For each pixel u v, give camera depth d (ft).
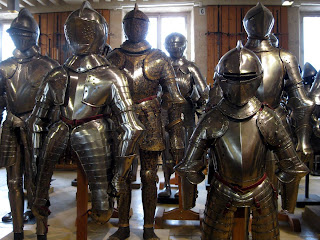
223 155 6.39
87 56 6.88
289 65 8.84
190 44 27.73
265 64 8.73
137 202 14.24
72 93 6.70
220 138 6.39
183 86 12.97
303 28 27.14
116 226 10.78
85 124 6.64
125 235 8.62
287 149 6.37
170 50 13.17
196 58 26.13
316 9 26.66
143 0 26.09
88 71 6.75
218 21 26.02
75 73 6.75
